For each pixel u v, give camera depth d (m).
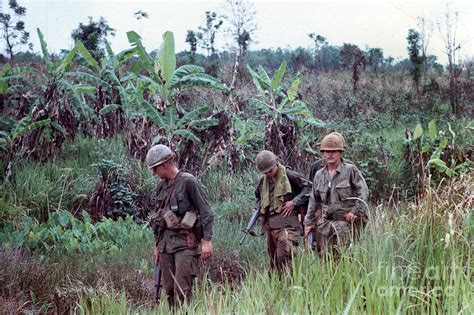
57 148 13.05
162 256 6.71
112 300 5.75
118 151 13.58
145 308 6.30
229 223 10.96
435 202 6.19
